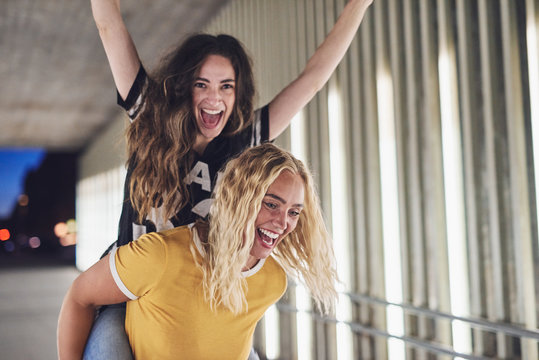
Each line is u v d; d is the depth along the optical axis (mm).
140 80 1564
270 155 1239
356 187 4066
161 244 1229
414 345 3508
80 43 7176
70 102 10953
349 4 1829
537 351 2797
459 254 3178
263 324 5453
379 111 3820
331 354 4371
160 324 1244
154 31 6621
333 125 4363
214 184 1601
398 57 3609
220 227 1229
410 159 3529
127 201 1559
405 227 3551
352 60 4094
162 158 1509
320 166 4559
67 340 1314
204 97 1570
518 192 2795
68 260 21844
